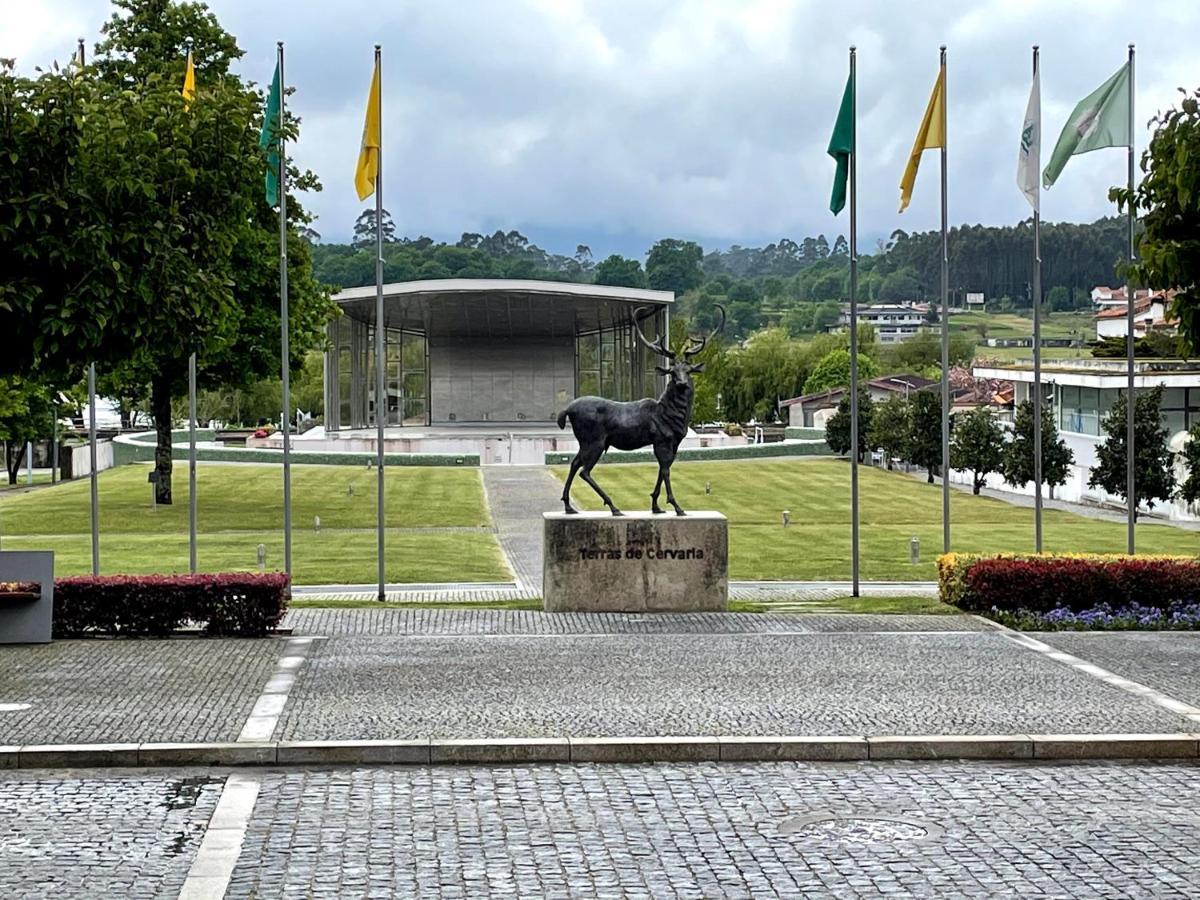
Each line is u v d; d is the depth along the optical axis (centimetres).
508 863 1166
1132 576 2452
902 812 1320
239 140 2292
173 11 5147
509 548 4444
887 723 1611
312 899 1081
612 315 9856
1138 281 2166
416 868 1153
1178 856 1186
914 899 1084
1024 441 6369
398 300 9156
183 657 2030
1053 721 1620
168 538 4681
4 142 1969
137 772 1459
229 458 8112
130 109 2225
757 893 1096
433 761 1499
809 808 1334
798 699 1747
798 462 8575
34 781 1423
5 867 1160
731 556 4212
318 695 1761
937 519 5575
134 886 1114
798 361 14388
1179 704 1717
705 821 1288
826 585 3472
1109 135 3052
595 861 1173
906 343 16688
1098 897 1087
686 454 8556
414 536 4741
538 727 1588
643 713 1662
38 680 1853
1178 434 5912
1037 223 3156
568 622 2450
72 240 1970
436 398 10862
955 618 2461
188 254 2236
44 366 2117
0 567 2153
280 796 1368
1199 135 2048
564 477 7262
